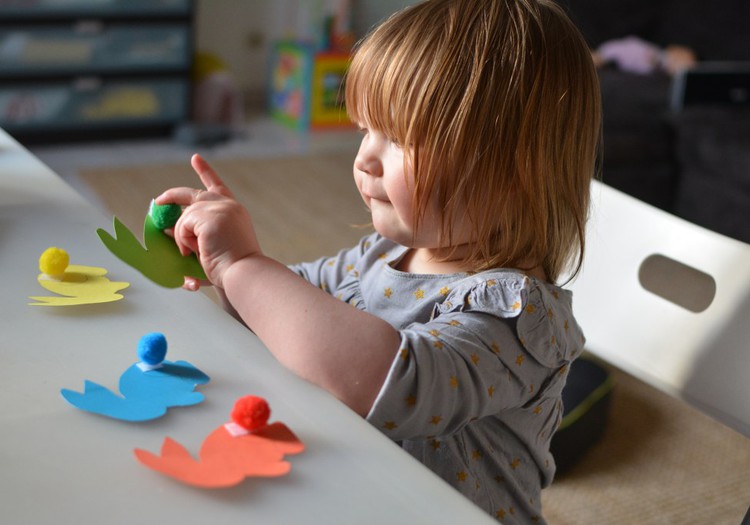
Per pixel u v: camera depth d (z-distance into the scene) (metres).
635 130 2.89
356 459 0.51
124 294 0.70
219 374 0.59
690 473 1.65
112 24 3.49
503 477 0.76
